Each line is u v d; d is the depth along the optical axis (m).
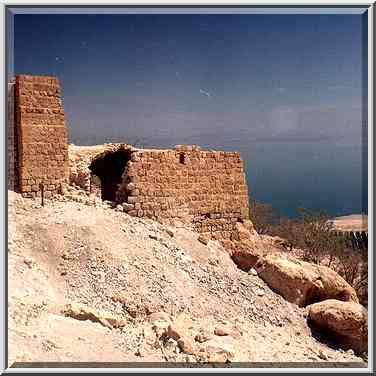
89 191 22.06
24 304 13.38
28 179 18.92
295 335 17.64
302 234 29.50
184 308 16.50
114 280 16.41
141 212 20.89
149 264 17.81
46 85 19.42
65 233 17.47
